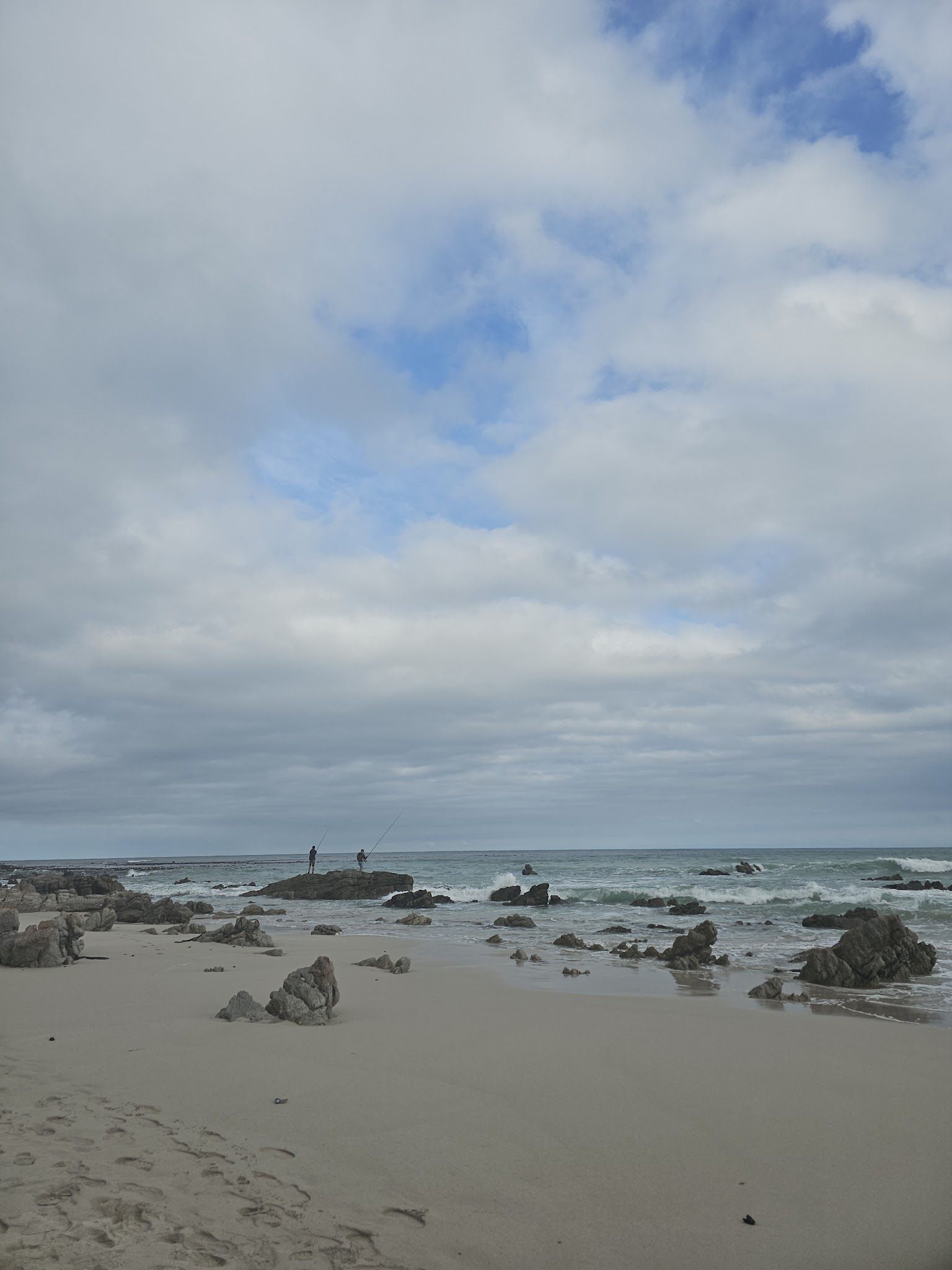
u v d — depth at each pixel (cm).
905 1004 1359
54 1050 850
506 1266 424
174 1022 1005
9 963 1537
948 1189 539
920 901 3531
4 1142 554
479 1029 1012
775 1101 728
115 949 1894
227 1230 441
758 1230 477
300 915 3762
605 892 4459
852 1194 530
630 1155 589
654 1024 1073
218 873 9950
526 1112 678
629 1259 438
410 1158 568
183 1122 619
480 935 2575
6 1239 410
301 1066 803
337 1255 422
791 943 2286
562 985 1495
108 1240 417
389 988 1366
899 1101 734
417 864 9656
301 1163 549
